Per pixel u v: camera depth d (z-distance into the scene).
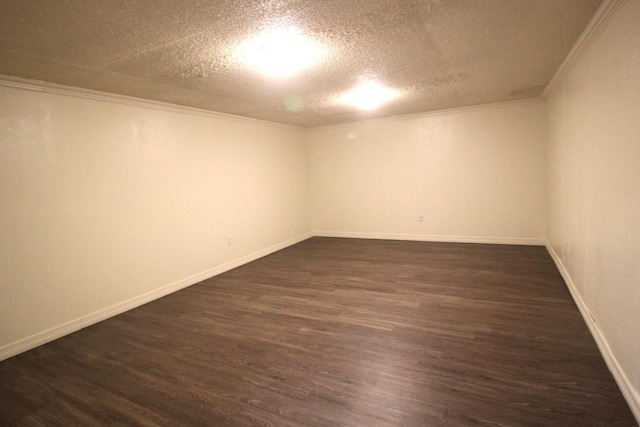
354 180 6.56
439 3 1.89
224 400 2.04
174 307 3.61
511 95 4.64
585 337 2.48
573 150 3.11
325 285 4.02
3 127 2.74
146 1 1.69
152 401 2.07
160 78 3.01
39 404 2.10
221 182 4.84
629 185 1.78
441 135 5.71
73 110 3.20
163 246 4.03
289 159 6.36
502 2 1.92
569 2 1.94
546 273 3.93
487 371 2.14
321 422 1.80
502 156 5.34
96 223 3.38
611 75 2.03
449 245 5.61
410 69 3.12
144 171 3.82
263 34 2.17
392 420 1.78
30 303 2.89
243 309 3.44
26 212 2.88
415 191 6.04
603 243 2.24
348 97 4.19
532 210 5.24
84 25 1.93
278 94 3.81
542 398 1.87
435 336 2.63
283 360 2.44
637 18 1.64
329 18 2.00
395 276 4.17
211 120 4.69
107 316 3.44
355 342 2.63
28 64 2.50
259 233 5.58
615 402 1.80
